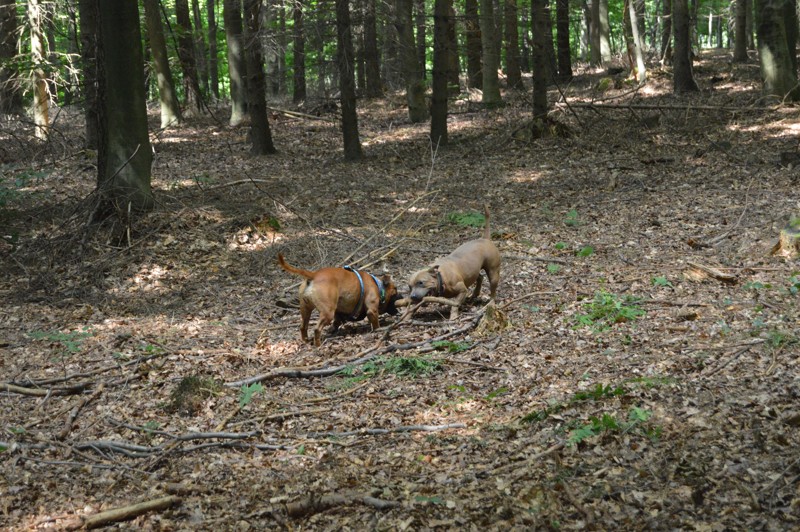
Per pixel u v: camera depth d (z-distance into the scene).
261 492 5.59
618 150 19.19
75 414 7.04
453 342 8.51
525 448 5.93
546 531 4.80
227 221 13.41
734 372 6.82
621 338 8.10
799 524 4.59
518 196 15.88
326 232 13.57
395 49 26.36
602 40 39.62
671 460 5.47
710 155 17.67
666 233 12.41
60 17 23.12
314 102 30.34
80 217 13.10
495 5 29.16
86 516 5.25
